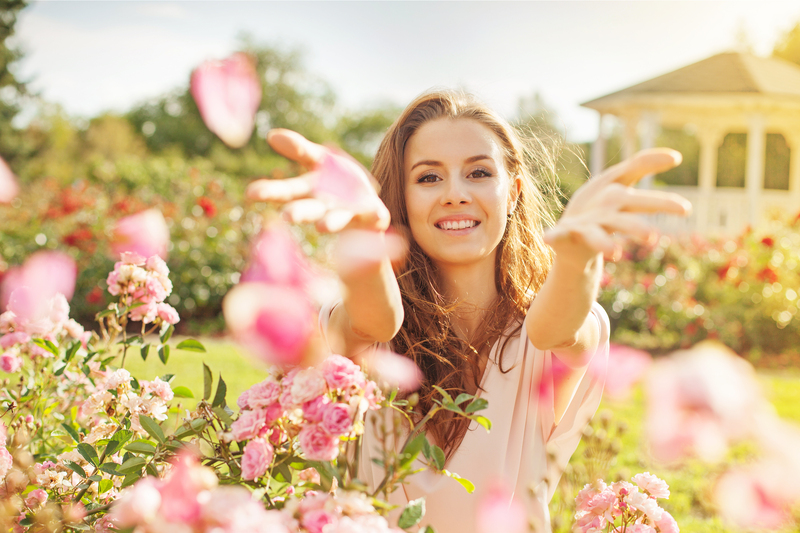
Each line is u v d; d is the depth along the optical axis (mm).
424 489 1173
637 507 1170
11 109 25172
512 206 1448
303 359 701
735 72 11719
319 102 39781
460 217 1253
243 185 12633
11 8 24828
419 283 1342
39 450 1723
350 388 887
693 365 633
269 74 36500
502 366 1249
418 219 1286
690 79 11703
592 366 1237
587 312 833
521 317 1354
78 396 1762
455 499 1166
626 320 6598
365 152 42562
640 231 621
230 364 4758
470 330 1365
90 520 1119
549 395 1231
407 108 1399
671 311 6449
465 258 1260
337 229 648
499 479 1173
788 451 620
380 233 736
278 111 36656
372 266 753
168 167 15531
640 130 12258
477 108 1372
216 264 7020
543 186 1889
